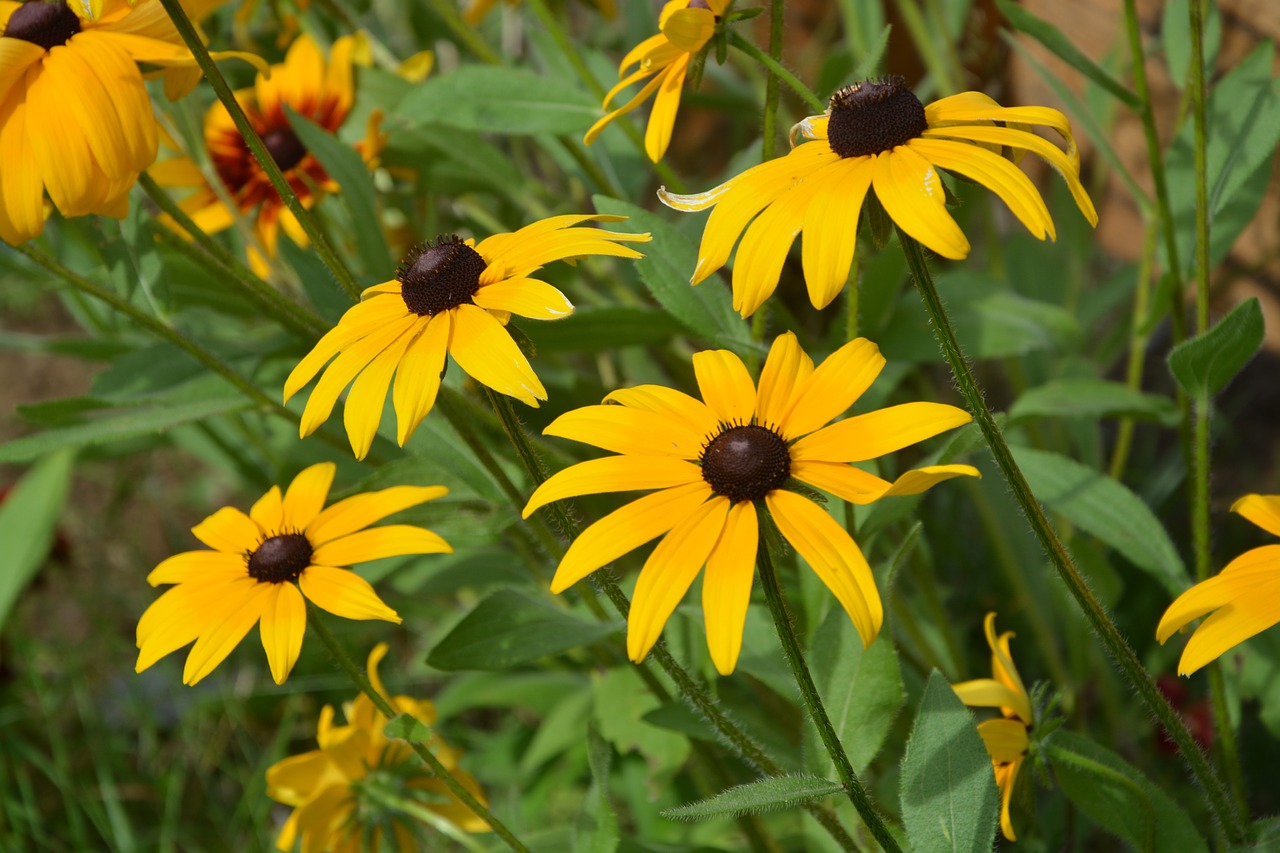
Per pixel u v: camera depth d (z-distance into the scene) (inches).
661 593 21.0
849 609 20.6
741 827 28.3
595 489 21.7
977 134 21.6
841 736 24.2
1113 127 37.6
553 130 31.1
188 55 25.5
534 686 35.3
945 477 20.8
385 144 33.2
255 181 32.8
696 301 26.2
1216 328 24.5
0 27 26.3
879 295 31.5
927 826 22.3
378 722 28.4
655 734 30.2
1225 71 33.0
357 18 42.0
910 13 37.1
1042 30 28.0
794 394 22.1
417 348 22.1
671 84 24.5
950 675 30.2
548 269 31.7
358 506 25.1
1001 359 44.1
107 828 36.5
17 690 41.4
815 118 22.3
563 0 38.9
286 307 27.5
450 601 41.1
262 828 36.0
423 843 31.1
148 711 39.4
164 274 28.2
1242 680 27.6
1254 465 42.1
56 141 24.6
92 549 48.0
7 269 32.7
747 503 21.3
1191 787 31.6
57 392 53.7
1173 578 26.9
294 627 24.0
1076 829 29.1
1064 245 41.7
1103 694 32.1
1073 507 27.5
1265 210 36.0
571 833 28.9
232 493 48.6
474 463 27.4
